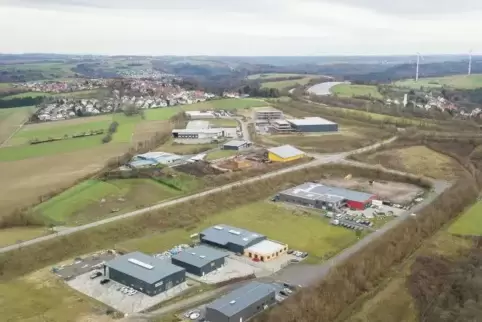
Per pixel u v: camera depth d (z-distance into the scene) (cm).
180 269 8731
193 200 12519
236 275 9056
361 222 11700
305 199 12962
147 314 7650
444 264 9275
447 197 12538
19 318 7506
